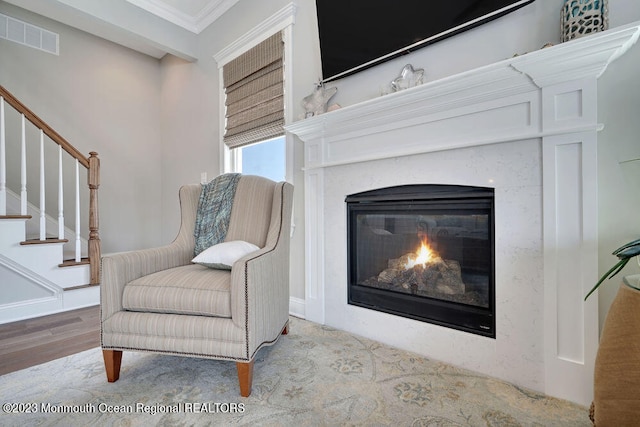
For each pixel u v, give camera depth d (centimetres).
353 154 187
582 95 114
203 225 188
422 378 137
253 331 125
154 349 129
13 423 107
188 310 129
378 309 180
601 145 116
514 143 132
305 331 192
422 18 156
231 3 285
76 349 169
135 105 381
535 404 118
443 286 158
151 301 132
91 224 258
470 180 144
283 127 217
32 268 226
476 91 137
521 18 133
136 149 382
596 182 114
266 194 186
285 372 141
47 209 318
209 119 320
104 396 123
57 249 239
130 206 378
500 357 136
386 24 170
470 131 142
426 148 155
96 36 352
